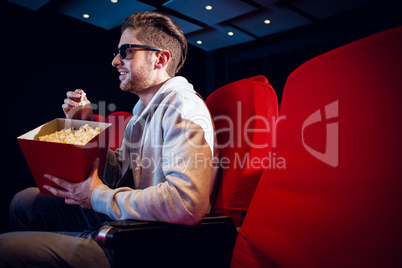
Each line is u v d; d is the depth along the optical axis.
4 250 0.78
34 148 0.82
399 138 0.46
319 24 5.77
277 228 0.66
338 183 0.55
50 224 1.27
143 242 0.73
